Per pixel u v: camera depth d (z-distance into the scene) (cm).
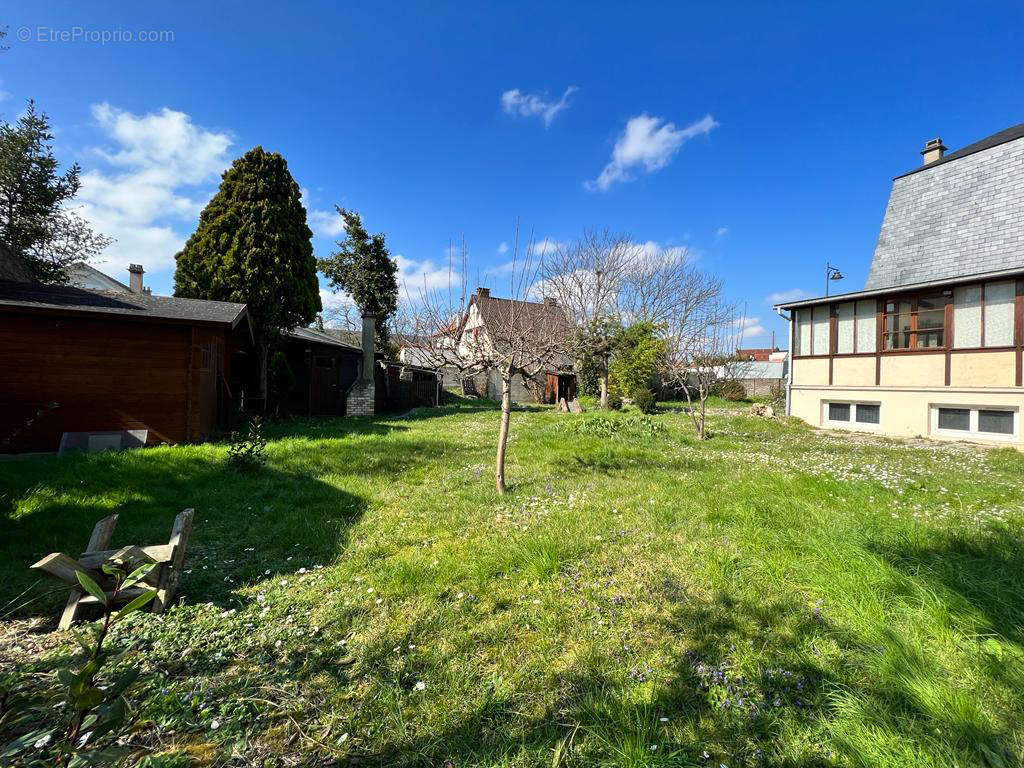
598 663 249
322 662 257
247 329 1357
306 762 192
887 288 1249
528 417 1673
